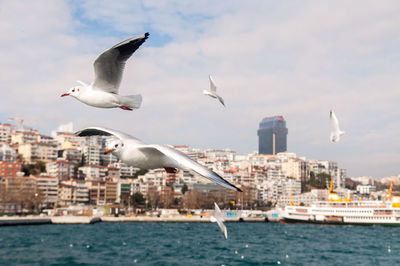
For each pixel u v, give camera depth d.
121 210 194.00
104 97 10.98
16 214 161.62
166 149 7.13
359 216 142.62
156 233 103.31
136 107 11.25
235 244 76.75
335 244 80.69
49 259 53.75
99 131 9.51
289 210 159.62
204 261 54.12
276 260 56.31
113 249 66.06
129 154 8.54
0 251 60.09
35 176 196.62
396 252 68.44
